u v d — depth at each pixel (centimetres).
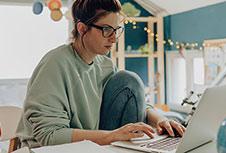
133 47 347
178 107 315
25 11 309
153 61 349
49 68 115
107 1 114
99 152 83
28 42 314
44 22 318
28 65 316
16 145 125
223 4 262
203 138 93
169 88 345
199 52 297
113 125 126
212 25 277
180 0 297
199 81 305
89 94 126
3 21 301
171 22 338
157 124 117
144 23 352
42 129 106
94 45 119
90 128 125
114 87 129
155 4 332
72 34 127
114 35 118
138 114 127
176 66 338
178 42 327
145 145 95
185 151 89
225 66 261
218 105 91
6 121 177
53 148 85
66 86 117
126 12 337
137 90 128
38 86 112
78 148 85
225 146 70
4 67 307
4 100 308
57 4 278
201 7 289
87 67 126
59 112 111
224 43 262
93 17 115
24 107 116
